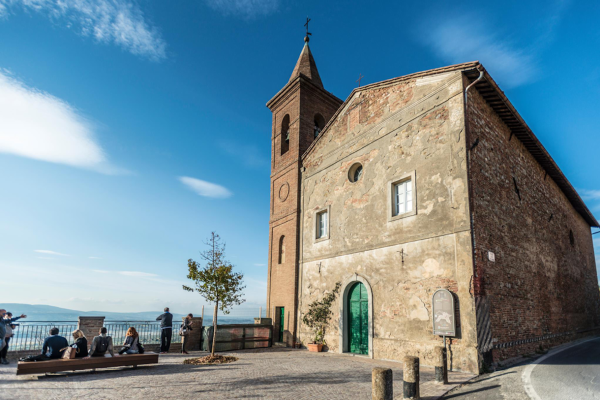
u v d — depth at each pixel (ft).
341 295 42.47
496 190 34.68
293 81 59.82
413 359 20.54
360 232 41.55
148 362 30.42
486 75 33.14
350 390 22.25
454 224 31.04
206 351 43.88
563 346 40.63
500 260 32.65
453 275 30.25
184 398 20.17
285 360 35.50
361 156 43.86
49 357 26.89
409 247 34.91
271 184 62.18
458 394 21.34
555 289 44.32
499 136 37.52
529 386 21.56
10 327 33.40
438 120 34.96
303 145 57.62
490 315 29.45
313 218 50.37
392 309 35.55
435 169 34.01
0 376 26.22
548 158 45.75
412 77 38.73
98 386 23.07
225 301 38.06
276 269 56.03
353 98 47.19
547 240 45.19
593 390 20.13
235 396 20.67
